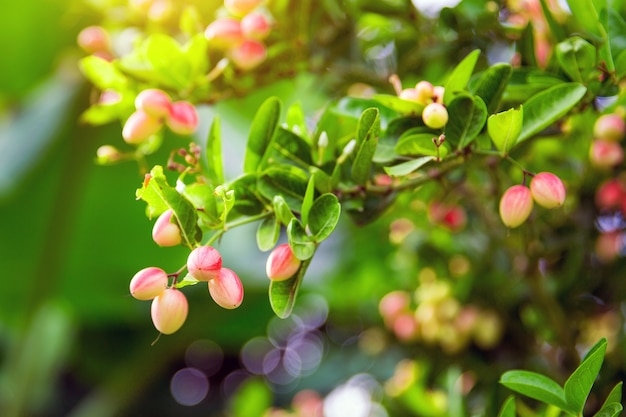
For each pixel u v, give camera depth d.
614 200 0.84
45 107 1.71
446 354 0.97
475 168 0.77
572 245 0.86
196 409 2.86
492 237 0.90
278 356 2.67
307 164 0.72
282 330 2.41
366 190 0.71
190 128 0.75
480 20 0.83
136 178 1.76
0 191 1.65
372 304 1.22
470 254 0.96
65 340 2.14
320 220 0.66
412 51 0.88
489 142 0.71
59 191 1.67
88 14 1.07
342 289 1.34
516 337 0.94
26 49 1.79
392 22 0.88
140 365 1.93
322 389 2.17
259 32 0.77
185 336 1.92
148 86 0.80
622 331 0.87
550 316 0.84
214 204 0.67
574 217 0.86
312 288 1.60
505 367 0.93
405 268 1.03
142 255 1.91
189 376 2.93
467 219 0.94
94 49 0.88
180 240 0.66
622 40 0.74
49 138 1.67
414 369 0.96
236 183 0.69
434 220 0.92
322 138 0.72
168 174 1.56
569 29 0.76
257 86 0.83
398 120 0.71
